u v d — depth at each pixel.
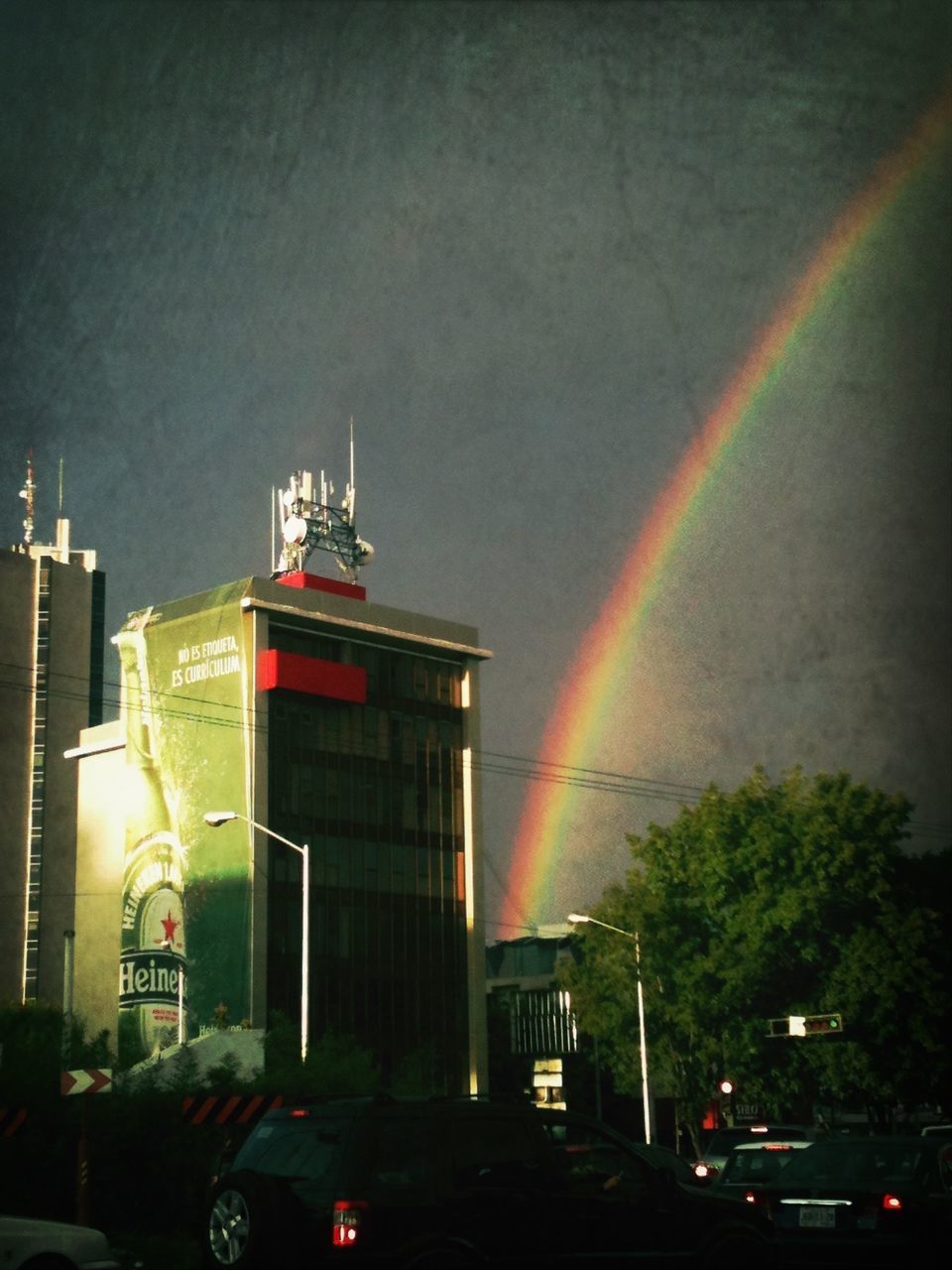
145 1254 19.02
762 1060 56.72
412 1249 11.51
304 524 81.44
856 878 56.53
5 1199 21.00
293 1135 12.07
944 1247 14.63
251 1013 70.50
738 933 57.62
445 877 81.00
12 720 101.25
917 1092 55.75
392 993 76.69
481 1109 12.38
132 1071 25.11
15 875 98.75
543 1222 12.17
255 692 74.88
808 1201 15.20
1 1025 31.23
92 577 106.12
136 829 78.00
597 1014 60.28
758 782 59.06
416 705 82.44
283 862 74.12
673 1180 12.98
